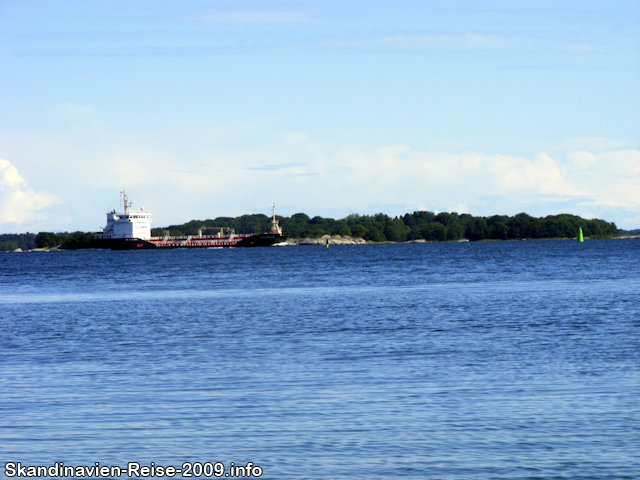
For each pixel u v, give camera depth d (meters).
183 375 48.19
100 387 44.66
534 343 59.22
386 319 79.75
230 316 86.38
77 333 72.69
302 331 70.75
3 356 57.94
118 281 179.62
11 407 39.59
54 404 40.22
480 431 33.69
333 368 49.66
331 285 143.88
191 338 67.00
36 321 85.31
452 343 60.22
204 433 34.34
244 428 34.97
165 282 168.50
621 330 66.19
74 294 136.00
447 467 29.36
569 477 28.17
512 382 43.53
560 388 41.59
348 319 80.56
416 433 33.59
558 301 97.00
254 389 43.25
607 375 44.91
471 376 45.69
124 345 63.19
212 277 186.62
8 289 160.50
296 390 42.75
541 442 32.06
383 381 44.81
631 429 33.50
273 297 115.19
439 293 116.00
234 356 55.81
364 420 35.84
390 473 28.89
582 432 33.25
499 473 28.69
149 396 41.84
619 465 29.23
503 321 75.31
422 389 42.25
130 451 32.25
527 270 189.12
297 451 31.58
